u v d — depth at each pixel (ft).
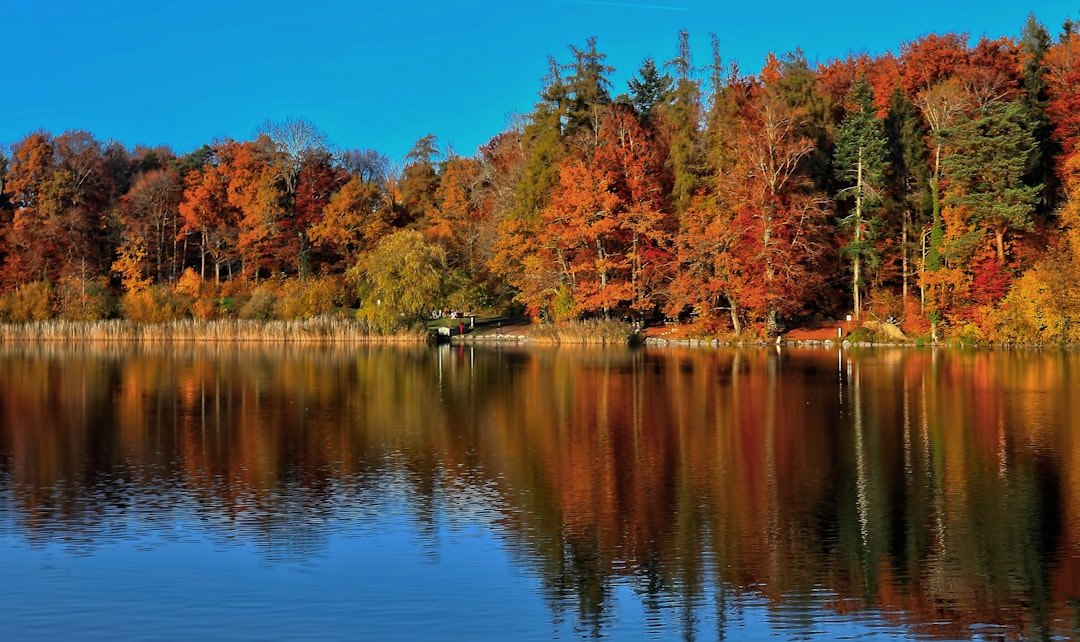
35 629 45.65
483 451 87.25
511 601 49.37
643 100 336.70
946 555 56.34
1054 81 262.26
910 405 117.08
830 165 263.08
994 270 221.87
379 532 60.90
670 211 268.41
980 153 220.84
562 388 138.21
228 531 60.95
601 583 51.98
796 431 97.86
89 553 56.39
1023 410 111.86
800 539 59.47
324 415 110.01
